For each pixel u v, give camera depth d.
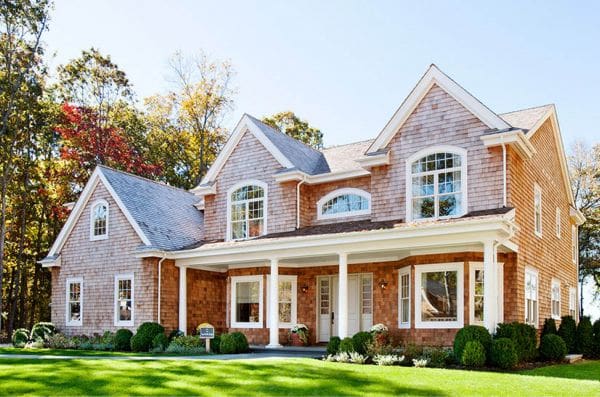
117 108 39.88
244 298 22.27
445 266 16.92
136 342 19.95
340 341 16.23
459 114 18.03
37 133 32.31
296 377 11.20
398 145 19.14
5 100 29.41
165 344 19.72
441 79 18.47
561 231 23.98
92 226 23.95
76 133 36.44
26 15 29.30
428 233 15.43
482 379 11.24
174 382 10.65
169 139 42.62
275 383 10.58
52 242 36.38
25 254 35.94
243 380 10.86
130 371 11.81
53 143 35.78
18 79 29.48
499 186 16.92
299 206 21.77
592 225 38.94
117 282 22.70
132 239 22.50
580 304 41.78
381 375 11.56
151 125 42.78
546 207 21.16
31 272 36.62
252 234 22.72
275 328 18.86
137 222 22.47
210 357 16.39
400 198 18.81
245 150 23.50
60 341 22.11
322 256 19.73
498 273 16.92
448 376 11.57
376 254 18.77
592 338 19.64
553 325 18.47
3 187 29.70
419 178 18.56
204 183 24.27
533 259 18.69
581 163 40.31
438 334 16.75
